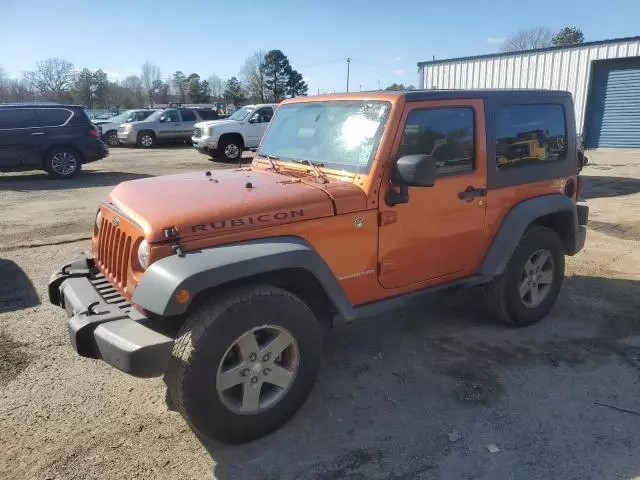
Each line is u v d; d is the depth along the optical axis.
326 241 3.27
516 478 2.76
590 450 2.97
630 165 15.96
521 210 4.25
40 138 13.30
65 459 2.93
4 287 5.50
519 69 21.25
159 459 2.94
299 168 3.85
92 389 3.62
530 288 4.54
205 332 2.76
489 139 4.00
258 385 3.01
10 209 9.64
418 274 3.79
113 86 75.56
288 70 73.69
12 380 3.71
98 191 11.82
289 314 3.01
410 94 3.52
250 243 2.96
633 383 3.67
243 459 2.94
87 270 3.71
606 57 19.08
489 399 3.49
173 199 3.18
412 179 3.22
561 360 4.00
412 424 3.23
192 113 25.05
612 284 5.63
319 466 2.88
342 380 3.75
